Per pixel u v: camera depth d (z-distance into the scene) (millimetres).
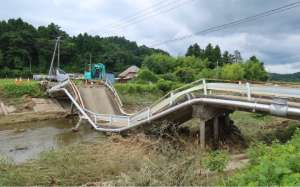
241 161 11219
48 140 20234
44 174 11133
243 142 17062
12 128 24688
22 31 86250
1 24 87375
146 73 56625
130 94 38375
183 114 17969
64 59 94688
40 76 50031
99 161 13086
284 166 6227
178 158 8305
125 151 14867
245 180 6453
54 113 29797
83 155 13914
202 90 17906
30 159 13750
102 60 100062
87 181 10875
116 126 20703
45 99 32656
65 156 13266
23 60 82438
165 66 78938
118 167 12156
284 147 8836
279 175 5879
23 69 79062
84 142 18250
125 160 12945
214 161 8727
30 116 28391
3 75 68000
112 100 27953
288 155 7215
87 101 26766
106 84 30469
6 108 29219
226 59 108688
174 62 82375
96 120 22656
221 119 18094
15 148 17797
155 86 42188
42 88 33688
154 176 7352
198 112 16219
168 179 7102
